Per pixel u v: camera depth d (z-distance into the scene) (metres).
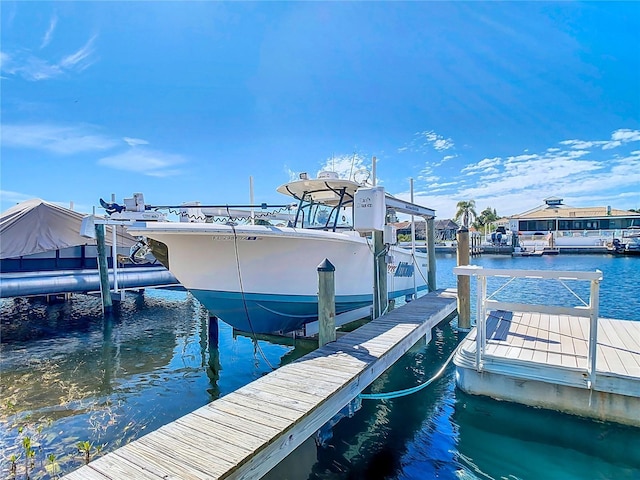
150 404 4.43
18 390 4.86
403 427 3.76
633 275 17.09
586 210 45.16
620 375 3.29
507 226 47.88
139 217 6.84
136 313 10.34
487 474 3.00
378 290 6.33
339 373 3.42
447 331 7.29
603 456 3.17
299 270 5.68
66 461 3.21
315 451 3.34
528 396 3.71
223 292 5.40
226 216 7.15
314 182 6.43
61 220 11.60
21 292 9.23
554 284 14.84
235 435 2.35
